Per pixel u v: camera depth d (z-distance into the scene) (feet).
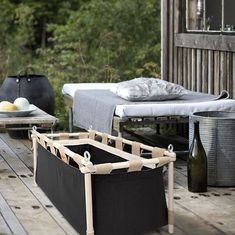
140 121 17.35
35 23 44.14
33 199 14.65
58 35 40.37
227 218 13.21
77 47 33.81
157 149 12.71
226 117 16.57
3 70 34.06
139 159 12.71
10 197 14.83
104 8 34.63
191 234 12.23
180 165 18.45
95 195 11.44
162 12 23.84
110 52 32.91
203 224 12.82
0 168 17.92
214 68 20.59
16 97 22.86
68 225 12.75
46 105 23.26
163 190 12.25
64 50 35.32
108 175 11.43
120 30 34.37
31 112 18.49
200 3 21.43
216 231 12.38
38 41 45.62
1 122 17.08
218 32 20.40
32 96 22.93
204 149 15.67
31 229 12.51
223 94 18.81
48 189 14.28
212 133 15.61
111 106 17.63
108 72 30.86
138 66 33.35
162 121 17.49
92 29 34.81
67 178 12.53
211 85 20.79
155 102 18.13
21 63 36.73
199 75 21.58
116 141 14.53
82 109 20.25
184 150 20.12
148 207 11.86
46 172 14.43
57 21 45.98
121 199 11.55
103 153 14.20
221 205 14.17
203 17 21.30
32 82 23.08
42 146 14.78
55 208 13.87
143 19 34.47
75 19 39.22
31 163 18.58
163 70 24.06
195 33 21.88
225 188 15.71
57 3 46.24
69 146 14.78
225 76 19.84
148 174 11.81
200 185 15.24
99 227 11.46
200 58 21.45
